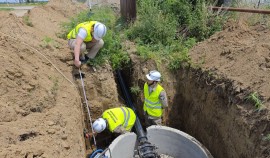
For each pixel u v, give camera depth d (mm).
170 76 5863
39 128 3086
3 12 5477
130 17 7270
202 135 5215
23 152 2568
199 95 5227
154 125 5363
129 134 5047
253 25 6074
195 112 5422
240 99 4086
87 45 5230
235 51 4996
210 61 5293
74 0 10602
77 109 4227
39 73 4125
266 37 5160
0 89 3191
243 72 4430
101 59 5605
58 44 5461
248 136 3721
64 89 4391
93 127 4750
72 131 3500
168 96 5809
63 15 8219
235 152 4098
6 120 2951
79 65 4832
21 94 3354
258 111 3672
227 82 4465
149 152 4793
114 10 9336
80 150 3359
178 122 5992
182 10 6980
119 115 4969
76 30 5094
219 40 5703
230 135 4230
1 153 2447
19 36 4840
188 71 5625
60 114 3602
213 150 4840
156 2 7152
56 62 4973
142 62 5914
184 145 5113
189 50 6016
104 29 4949
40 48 4930
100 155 4438
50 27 6602
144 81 5766
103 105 5457
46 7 7895
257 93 3865
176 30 6867
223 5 7141
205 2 7035
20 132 2850
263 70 4215
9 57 3705
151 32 6598
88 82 5316
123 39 6660
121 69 6199
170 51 6129
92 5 9758
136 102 6008
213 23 6531
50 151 2791
